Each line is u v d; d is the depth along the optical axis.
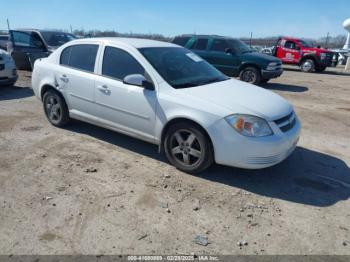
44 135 5.29
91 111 4.96
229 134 3.64
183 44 12.72
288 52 18.28
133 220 3.11
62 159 4.40
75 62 5.15
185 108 3.87
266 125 3.65
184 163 4.09
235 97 3.97
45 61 5.64
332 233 3.04
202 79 4.53
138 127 4.42
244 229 3.05
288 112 4.02
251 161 3.67
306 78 14.96
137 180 3.89
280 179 4.07
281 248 2.81
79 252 2.67
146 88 4.20
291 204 3.51
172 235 2.92
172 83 4.16
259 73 11.48
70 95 5.17
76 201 3.40
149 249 2.73
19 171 4.01
